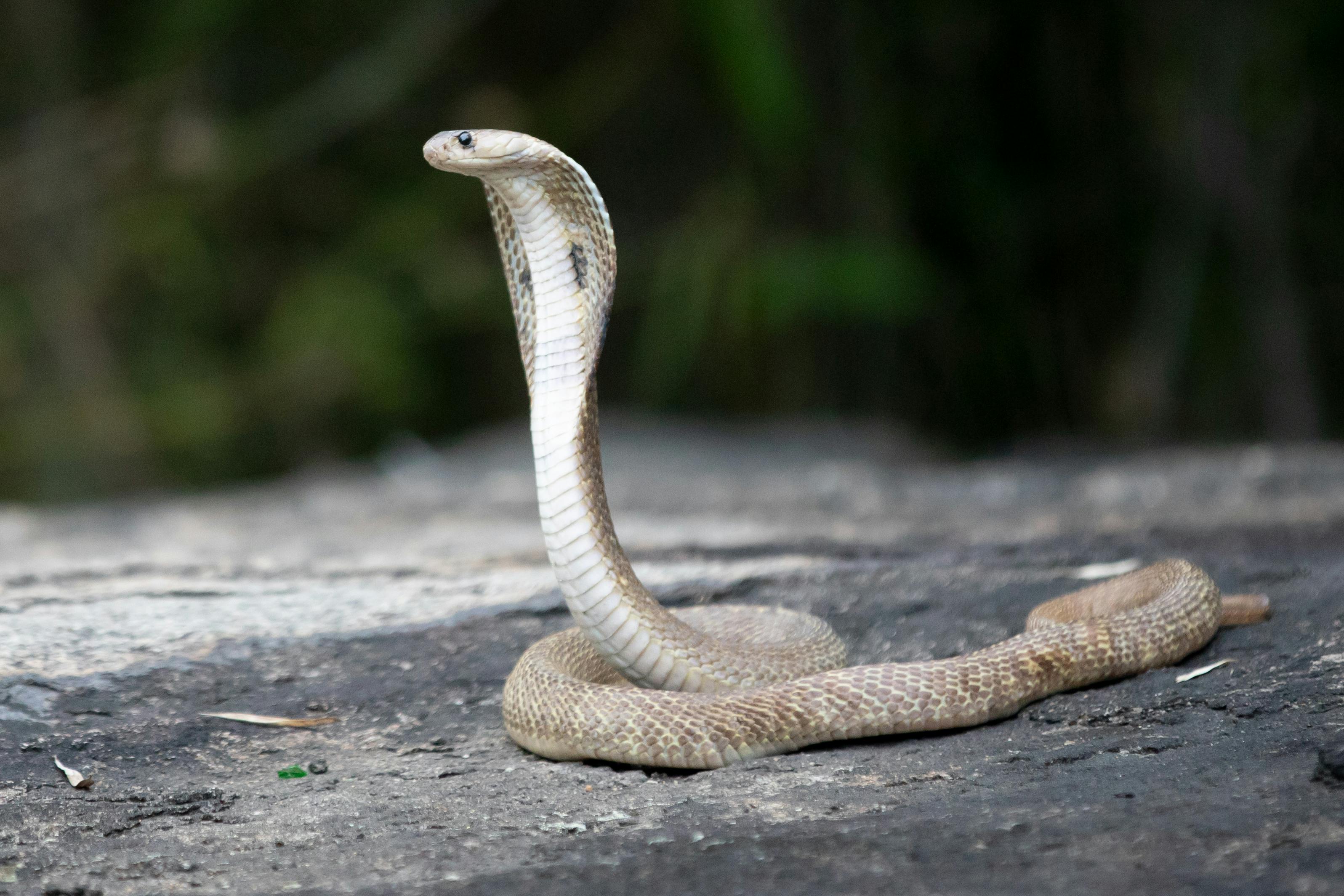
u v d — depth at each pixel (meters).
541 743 5.84
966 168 24.69
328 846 4.75
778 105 24.22
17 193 25.62
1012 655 5.91
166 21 26.16
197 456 25.58
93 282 25.56
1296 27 23.55
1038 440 24.08
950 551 10.12
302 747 6.17
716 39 24.34
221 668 7.11
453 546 11.86
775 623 7.16
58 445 24.52
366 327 25.44
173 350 25.89
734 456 20.28
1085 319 25.62
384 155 28.09
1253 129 24.16
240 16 26.69
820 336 27.36
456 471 19.36
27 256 25.66
